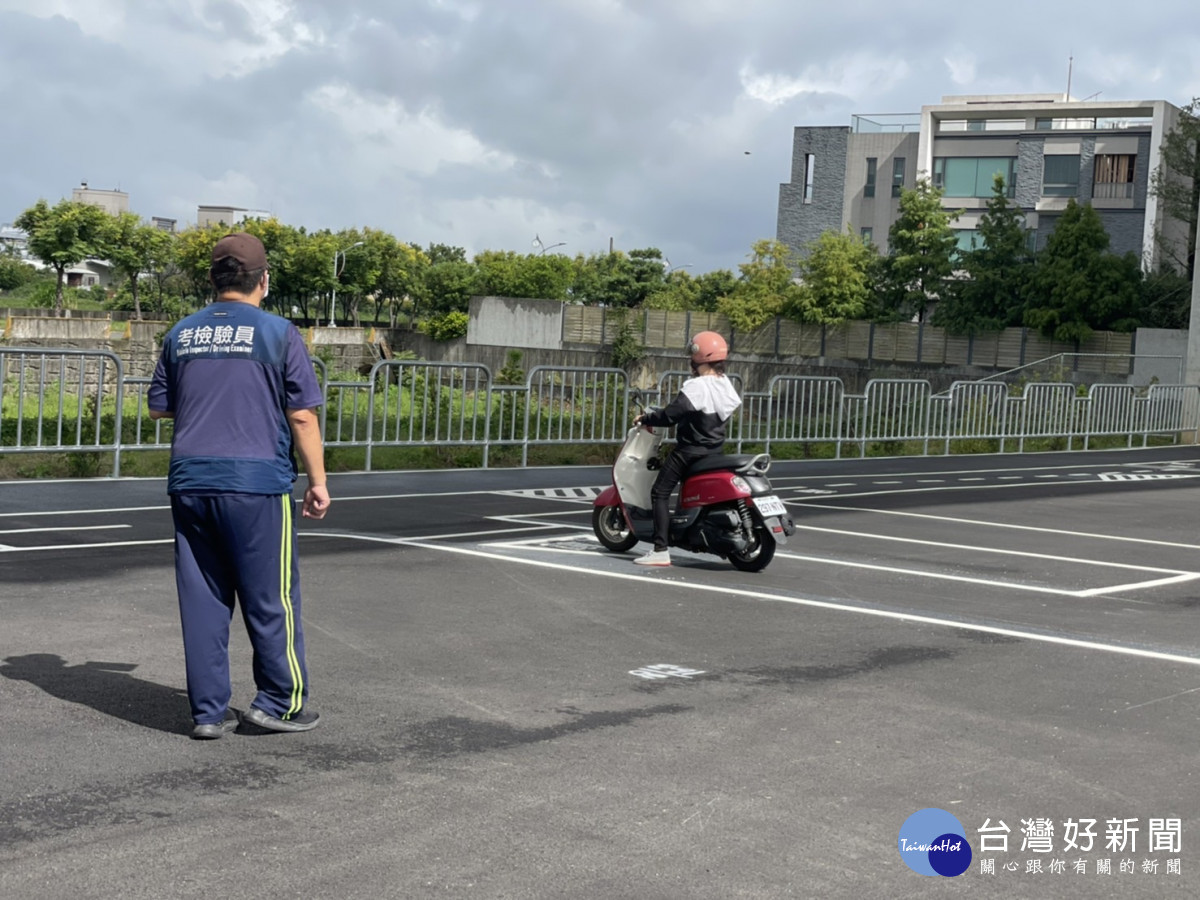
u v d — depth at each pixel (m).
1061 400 26.11
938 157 63.59
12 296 115.31
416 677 5.96
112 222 81.00
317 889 3.56
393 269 92.19
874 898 3.65
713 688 5.92
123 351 57.31
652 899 3.58
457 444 17.12
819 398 21.62
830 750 5.02
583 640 6.85
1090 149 60.16
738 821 4.21
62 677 5.73
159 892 3.51
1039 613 8.16
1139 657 6.89
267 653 4.99
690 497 9.42
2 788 4.30
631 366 60.19
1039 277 46.78
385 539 10.30
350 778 4.51
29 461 14.32
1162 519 14.27
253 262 5.10
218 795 4.30
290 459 5.05
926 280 51.47
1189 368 32.78
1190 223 48.81
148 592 7.74
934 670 6.42
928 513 13.93
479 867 3.76
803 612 7.82
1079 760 5.00
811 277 53.88
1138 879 3.87
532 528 11.29
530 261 82.25
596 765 4.74
